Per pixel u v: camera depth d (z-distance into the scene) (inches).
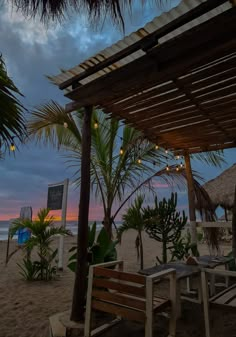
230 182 245.0
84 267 91.5
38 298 129.3
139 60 78.0
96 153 179.9
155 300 75.7
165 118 122.0
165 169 197.5
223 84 92.1
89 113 101.5
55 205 200.7
